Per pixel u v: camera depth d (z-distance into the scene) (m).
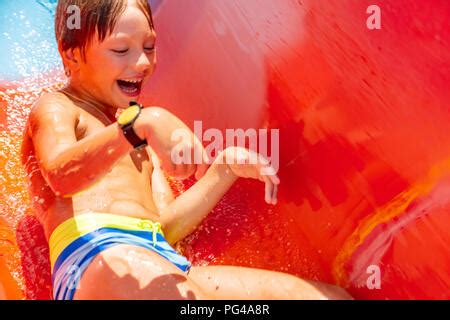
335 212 2.01
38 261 2.09
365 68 1.97
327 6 2.15
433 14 1.80
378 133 1.91
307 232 2.09
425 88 1.79
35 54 2.96
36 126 1.92
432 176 1.73
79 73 2.09
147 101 2.81
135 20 2.01
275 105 2.29
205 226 2.29
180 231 2.14
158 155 1.62
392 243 1.82
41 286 2.03
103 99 2.12
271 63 2.34
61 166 1.70
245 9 2.54
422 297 1.71
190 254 2.22
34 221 2.21
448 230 1.68
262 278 1.85
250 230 2.23
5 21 3.08
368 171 1.93
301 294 1.79
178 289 1.68
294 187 2.17
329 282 1.98
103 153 1.65
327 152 2.07
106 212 1.90
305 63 2.20
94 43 2.01
